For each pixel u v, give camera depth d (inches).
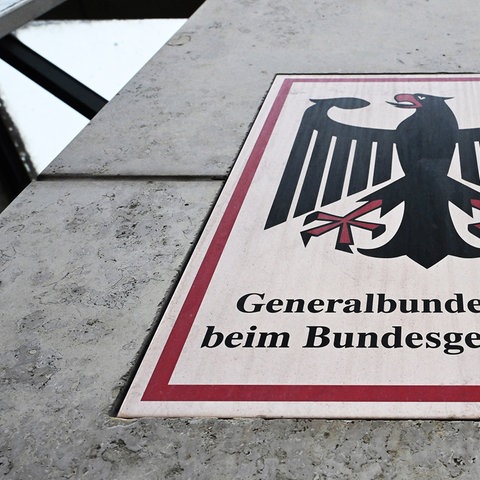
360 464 49.4
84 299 69.6
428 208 77.9
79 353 62.6
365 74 115.7
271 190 84.8
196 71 123.6
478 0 145.9
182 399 56.1
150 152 98.3
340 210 79.0
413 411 52.6
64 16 226.1
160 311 66.6
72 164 97.0
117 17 232.7
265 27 140.6
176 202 85.0
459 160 87.6
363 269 68.6
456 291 64.3
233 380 57.0
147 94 116.7
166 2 227.9
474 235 72.7
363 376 55.8
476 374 54.9
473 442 50.0
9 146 231.6
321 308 63.8
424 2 147.2
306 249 72.7
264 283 68.2
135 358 61.2
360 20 139.9
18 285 72.7
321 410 53.6
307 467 49.8
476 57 118.6
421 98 105.0
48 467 51.9
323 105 105.7
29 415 56.6
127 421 54.9
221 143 98.6
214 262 72.5
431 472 48.3
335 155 91.3
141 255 75.5
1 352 63.7
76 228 81.7
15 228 82.9
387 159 89.0
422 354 57.2
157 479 50.1
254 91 113.7
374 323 61.2
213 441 52.5
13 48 208.8
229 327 62.8
